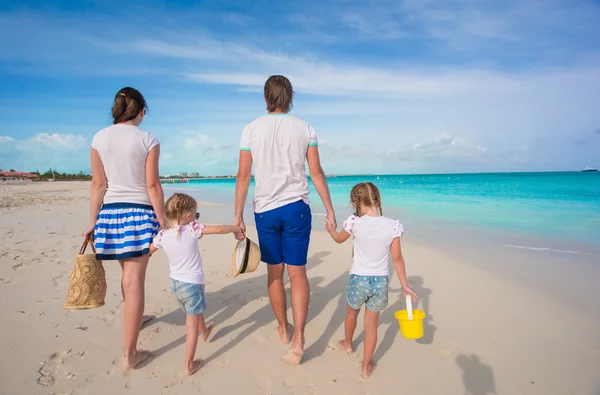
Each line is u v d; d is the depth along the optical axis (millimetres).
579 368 2699
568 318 3537
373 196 2770
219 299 4070
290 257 2830
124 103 2721
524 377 2605
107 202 2648
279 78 2889
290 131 2795
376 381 2566
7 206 13750
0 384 2424
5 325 3279
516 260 5574
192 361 2652
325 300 4078
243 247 2898
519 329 3322
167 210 2766
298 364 2744
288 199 2793
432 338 3184
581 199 14664
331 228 2949
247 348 2988
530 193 18469
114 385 2463
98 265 2689
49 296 3990
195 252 2748
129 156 2613
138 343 3055
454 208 12180
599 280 4613
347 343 2947
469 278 4750
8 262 5234
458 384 2533
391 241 2676
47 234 7578
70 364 2695
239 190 2893
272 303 3039
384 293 2645
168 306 3826
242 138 2863
